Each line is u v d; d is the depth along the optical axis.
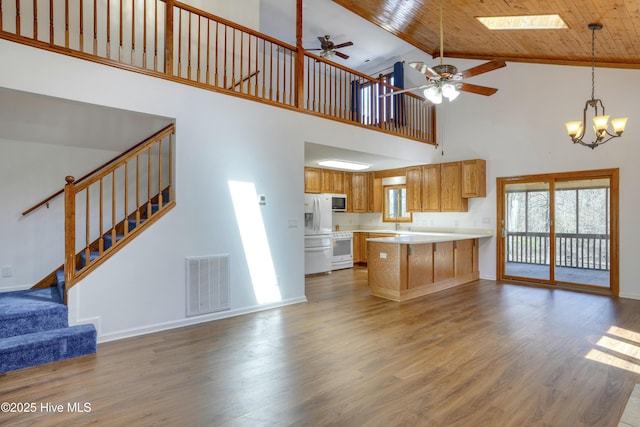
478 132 6.70
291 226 4.84
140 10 4.90
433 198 7.11
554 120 5.81
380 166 7.54
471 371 2.76
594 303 4.82
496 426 2.04
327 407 2.25
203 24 5.36
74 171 4.43
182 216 3.88
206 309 4.03
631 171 5.11
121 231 4.74
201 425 2.06
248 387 2.51
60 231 4.35
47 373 2.72
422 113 7.23
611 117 5.26
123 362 2.93
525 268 6.38
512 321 4.04
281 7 6.04
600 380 2.60
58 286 3.78
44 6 4.27
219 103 4.14
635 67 5.00
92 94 3.32
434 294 5.42
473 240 6.57
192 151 3.94
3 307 3.20
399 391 2.45
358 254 8.40
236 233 4.30
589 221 5.96
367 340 3.44
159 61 5.02
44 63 3.08
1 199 4.01
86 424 2.06
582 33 4.33
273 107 4.64
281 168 4.71
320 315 4.30
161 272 3.73
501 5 4.12
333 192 7.89
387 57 7.82
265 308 4.55
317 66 7.64
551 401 2.31
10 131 4.04
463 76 3.67
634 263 5.10
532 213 6.26
